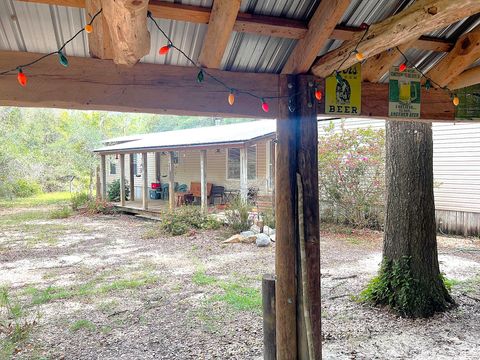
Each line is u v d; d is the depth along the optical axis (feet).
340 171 33.60
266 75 8.26
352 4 7.15
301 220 8.23
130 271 21.94
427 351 11.05
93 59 7.10
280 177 8.38
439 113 9.58
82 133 69.41
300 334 8.47
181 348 11.80
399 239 14.08
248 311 14.82
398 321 13.20
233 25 6.79
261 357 11.02
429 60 9.66
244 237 29.58
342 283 18.21
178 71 7.63
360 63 8.55
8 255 26.89
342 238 30.35
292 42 7.91
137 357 11.28
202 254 26.13
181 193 49.70
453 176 30.48
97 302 16.43
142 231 36.96
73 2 6.15
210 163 52.11
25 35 6.88
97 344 12.24
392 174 14.30
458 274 19.35
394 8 7.37
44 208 58.54
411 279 13.73
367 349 11.25
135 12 5.01
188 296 16.97
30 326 13.48
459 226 30.19
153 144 44.98
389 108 8.97
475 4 5.10
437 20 5.57
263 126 42.57
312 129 8.30
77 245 30.48
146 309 15.43
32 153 68.74
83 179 73.20
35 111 71.72
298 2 6.98
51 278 20.76
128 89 7.31
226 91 7.97
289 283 8.45
